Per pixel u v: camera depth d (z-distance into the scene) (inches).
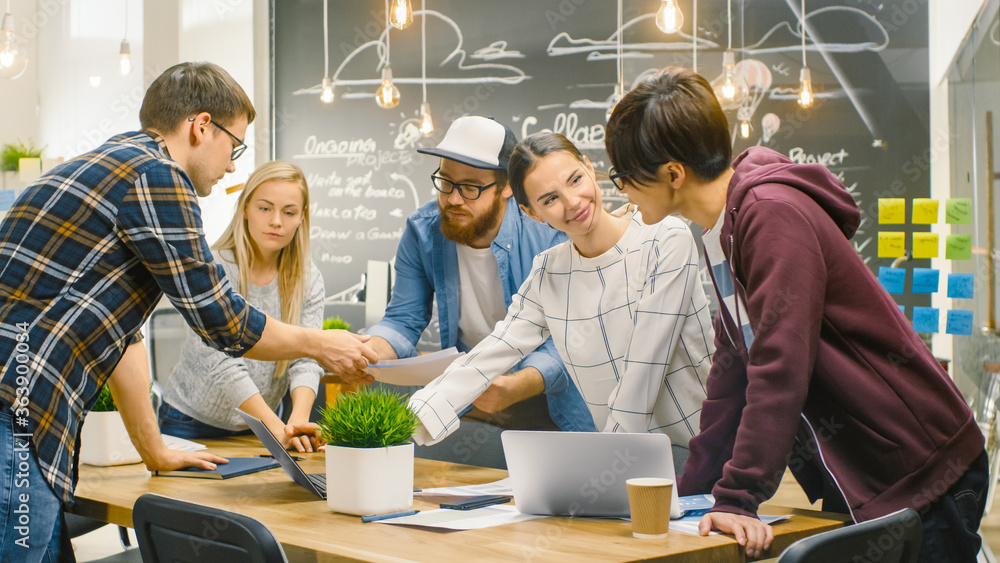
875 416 49.2
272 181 87.4
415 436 68.0
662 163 53.3
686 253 69.1
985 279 163.2
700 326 70.6
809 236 48.7
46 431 54.1
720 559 46.3
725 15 217.2
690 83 53.6
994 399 137.0
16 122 202.7
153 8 231.5
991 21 147.6
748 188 51.1
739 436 48.7
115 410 75.5
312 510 57.2
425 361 71.3
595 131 228.7
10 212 56.6
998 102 146.4
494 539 47.9
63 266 55.1
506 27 236.5
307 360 92.4
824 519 53.7
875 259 205.3
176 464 70.6
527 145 67.9
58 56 210.5
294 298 92.4
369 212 250.4
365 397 57.9
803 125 211.3
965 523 49.2
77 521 83.8
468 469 75.5
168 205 57.0
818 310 48.4
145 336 141.9
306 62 254.1
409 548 45.6
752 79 214.8
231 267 90.0
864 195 206.5
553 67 232.4
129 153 57.7
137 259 57.9
